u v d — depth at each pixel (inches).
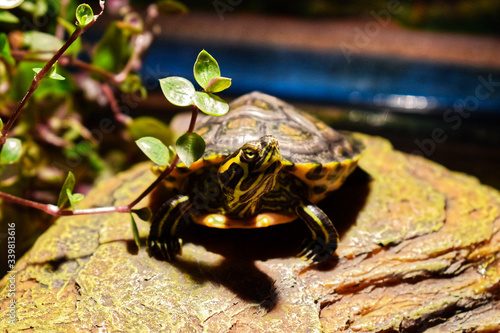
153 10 20.9
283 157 15.2
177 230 15.7
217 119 16.5
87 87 22.7
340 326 14.7
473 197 18.1
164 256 15.5
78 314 14.3
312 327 14.2
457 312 15.7
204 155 15.3
